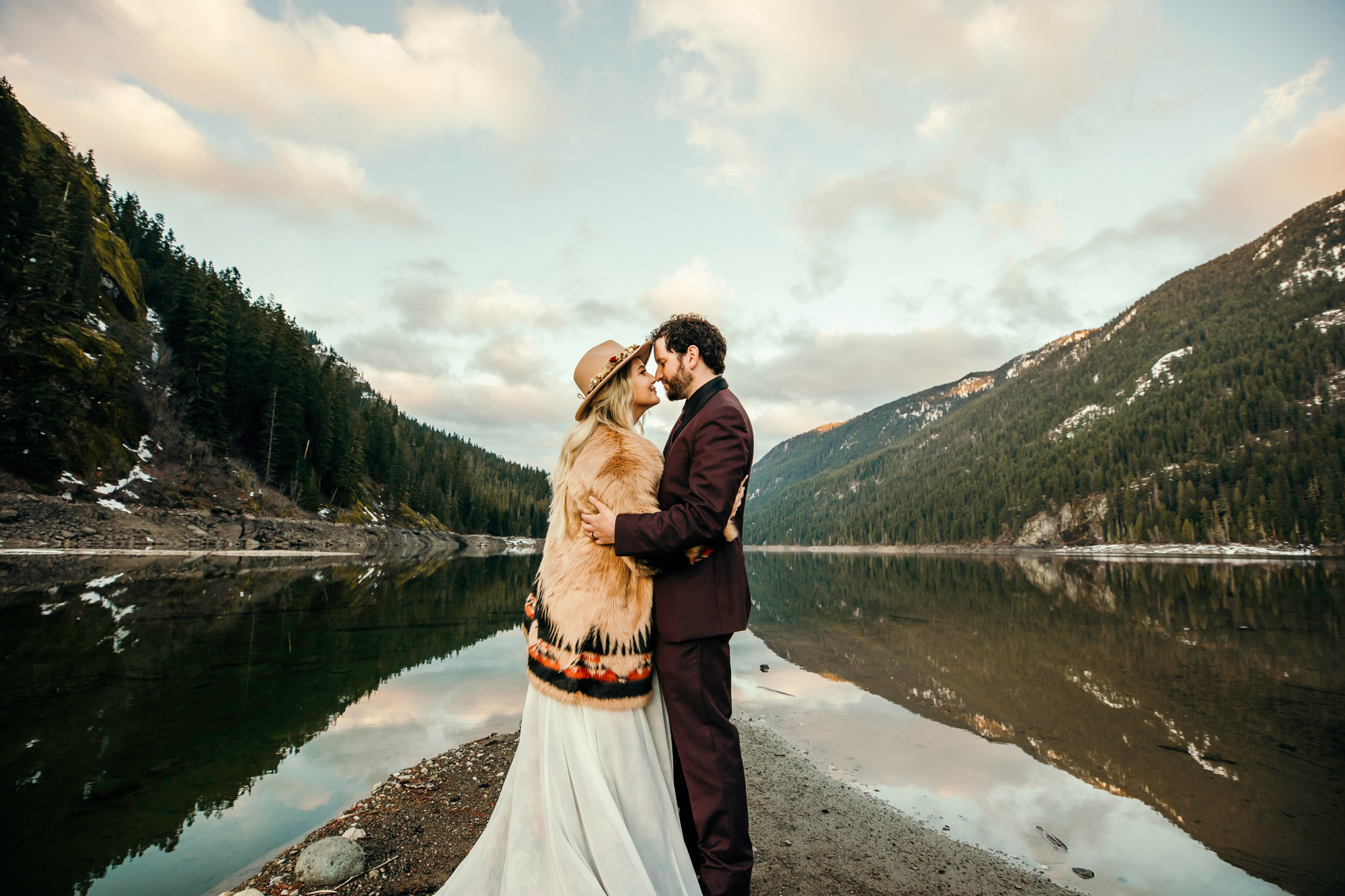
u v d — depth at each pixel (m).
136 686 5.91
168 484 30.44
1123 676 7.93
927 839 3.48
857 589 22.86
